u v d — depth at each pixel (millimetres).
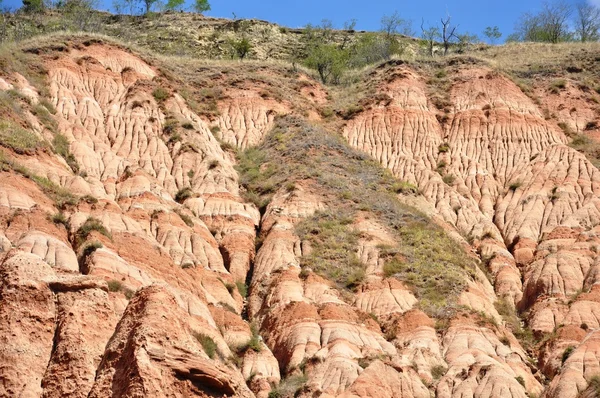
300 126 74750
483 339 47688
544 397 40438
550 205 65625
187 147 66062
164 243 51688
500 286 56969
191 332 29625
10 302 28516
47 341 28234
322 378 39844
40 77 69938
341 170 67938
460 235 63344
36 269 29703
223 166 66125
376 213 61281
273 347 46094
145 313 25938
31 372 27078
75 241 43000
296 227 59062
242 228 58656
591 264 56031
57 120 64625
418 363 43812
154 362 24375
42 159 53125
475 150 74750
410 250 56812
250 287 53406
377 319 49625
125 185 57156
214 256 53188
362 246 56969
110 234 45094
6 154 50781
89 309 29281
